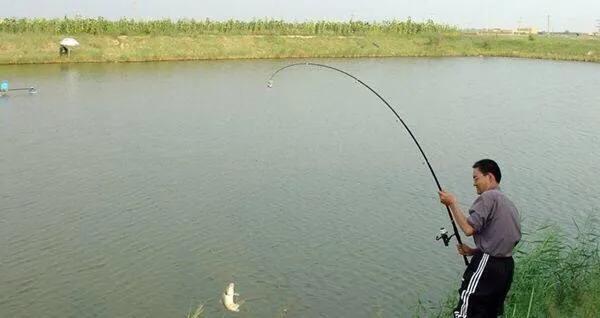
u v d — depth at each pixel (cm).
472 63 6300
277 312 1126
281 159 2195
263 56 6209
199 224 1530
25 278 1232
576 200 1780
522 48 7562
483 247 568
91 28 5756
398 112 3284
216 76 4591
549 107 3559
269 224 1542
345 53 6669
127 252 1361
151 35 5984
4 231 1456
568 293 767
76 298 1160
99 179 1889
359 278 1259
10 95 3472
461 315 580
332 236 1471
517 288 768
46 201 1670
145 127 2698
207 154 2244
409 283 1238
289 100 3606
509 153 2388
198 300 1163
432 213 1648
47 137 2458
